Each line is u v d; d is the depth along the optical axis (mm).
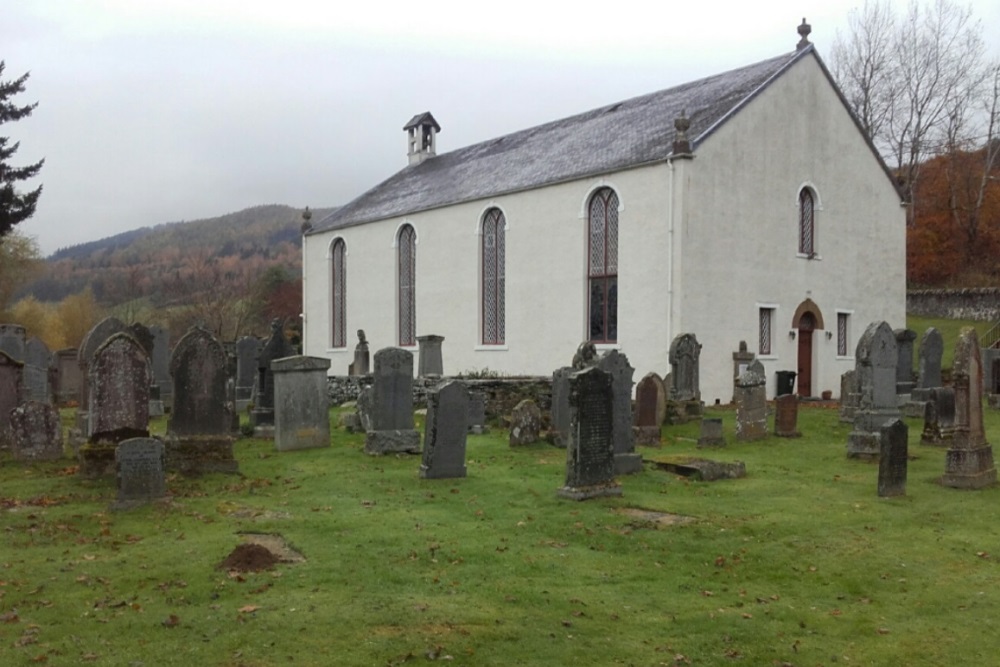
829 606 8188
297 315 75938
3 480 13250
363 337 33594
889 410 16984
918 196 59688
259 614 7395
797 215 31078
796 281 30922
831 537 10508
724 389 28250
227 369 14383
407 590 8156
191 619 7293
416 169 49656
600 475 12711
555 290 32062
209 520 10875
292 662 6469
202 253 110438
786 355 30438
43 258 63656
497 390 22188
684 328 27109
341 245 45938
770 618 7816
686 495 12914
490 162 40000
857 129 33531
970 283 52688
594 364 14656
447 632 7109
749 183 29219
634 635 7273
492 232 35812
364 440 18156
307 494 12688
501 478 13945
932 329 24719
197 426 14102
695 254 27438
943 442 17844
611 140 32844
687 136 28016
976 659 6992
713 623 7617
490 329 35938
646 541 10203
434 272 38500
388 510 11594
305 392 17047
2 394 16531
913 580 8953
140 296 89750
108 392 13281
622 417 14844
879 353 16797
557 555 9523
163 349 26094
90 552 9352
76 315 66625
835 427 21297
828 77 32375
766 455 17141
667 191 27484
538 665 6586
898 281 35281
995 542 10336
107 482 12906
